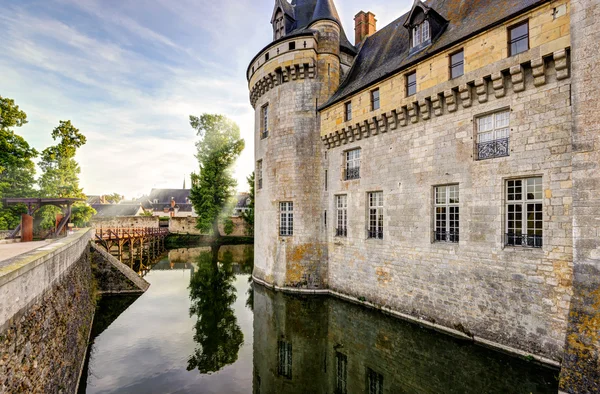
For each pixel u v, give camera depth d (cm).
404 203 1277
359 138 1507
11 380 491
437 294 1138
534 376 823
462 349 989
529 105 912
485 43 995
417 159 1229
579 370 638
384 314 1330
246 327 1341
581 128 713
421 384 862
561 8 830
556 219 849
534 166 895
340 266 1612
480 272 1008
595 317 645
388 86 1320
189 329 1320
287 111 1789
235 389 880
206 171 4391
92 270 1809
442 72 1117
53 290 771
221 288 1973
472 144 1047
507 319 938
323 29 1788
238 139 4572
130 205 6938
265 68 1873
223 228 4956
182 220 5012
